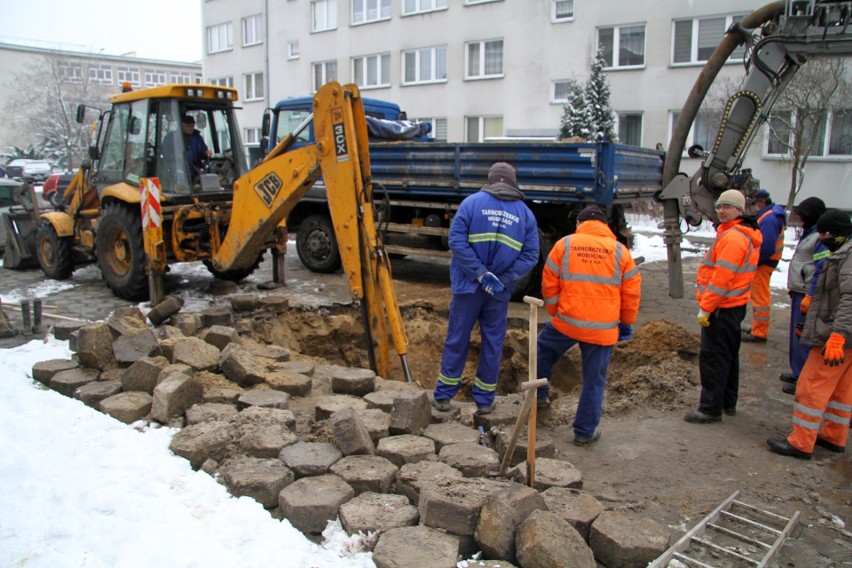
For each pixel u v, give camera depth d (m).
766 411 5.44
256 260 9.90
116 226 8.77
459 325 4.72
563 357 6.87
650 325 7.11
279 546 3.30
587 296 4.47
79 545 3.27
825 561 3.40
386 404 4.94
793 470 4.39
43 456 4.16
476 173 9.14
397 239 10.62
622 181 8.74
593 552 3.36
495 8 22.73
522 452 4.21
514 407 5.02
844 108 16.53
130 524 3.45
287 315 8.17
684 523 3.71
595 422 4.66
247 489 3.72
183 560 3.14
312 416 4.98
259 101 31.53
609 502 3.90
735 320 4.97
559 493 3.66
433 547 3.19
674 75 19.81
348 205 6.06
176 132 8.73
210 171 9.35
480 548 3.30
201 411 4.73
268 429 4.34
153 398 4.84
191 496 3.74
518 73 22.62
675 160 8.22
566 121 18.66
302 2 28.39
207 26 33.38
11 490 3.75
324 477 3.84
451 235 4.58
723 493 4.07
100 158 9.52
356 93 5.96
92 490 3.72
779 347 7.22
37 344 6.61
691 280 10.83
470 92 23.83
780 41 7.38
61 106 38.38
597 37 20.97
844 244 4.31
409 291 9.62
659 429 5.05
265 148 11.47
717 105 18.31
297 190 7.17
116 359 5.60
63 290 9.55
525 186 8.73
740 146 7.77
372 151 10.28
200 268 11.38
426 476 3.80
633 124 20.95
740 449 4.70
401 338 5.90
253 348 6.32
